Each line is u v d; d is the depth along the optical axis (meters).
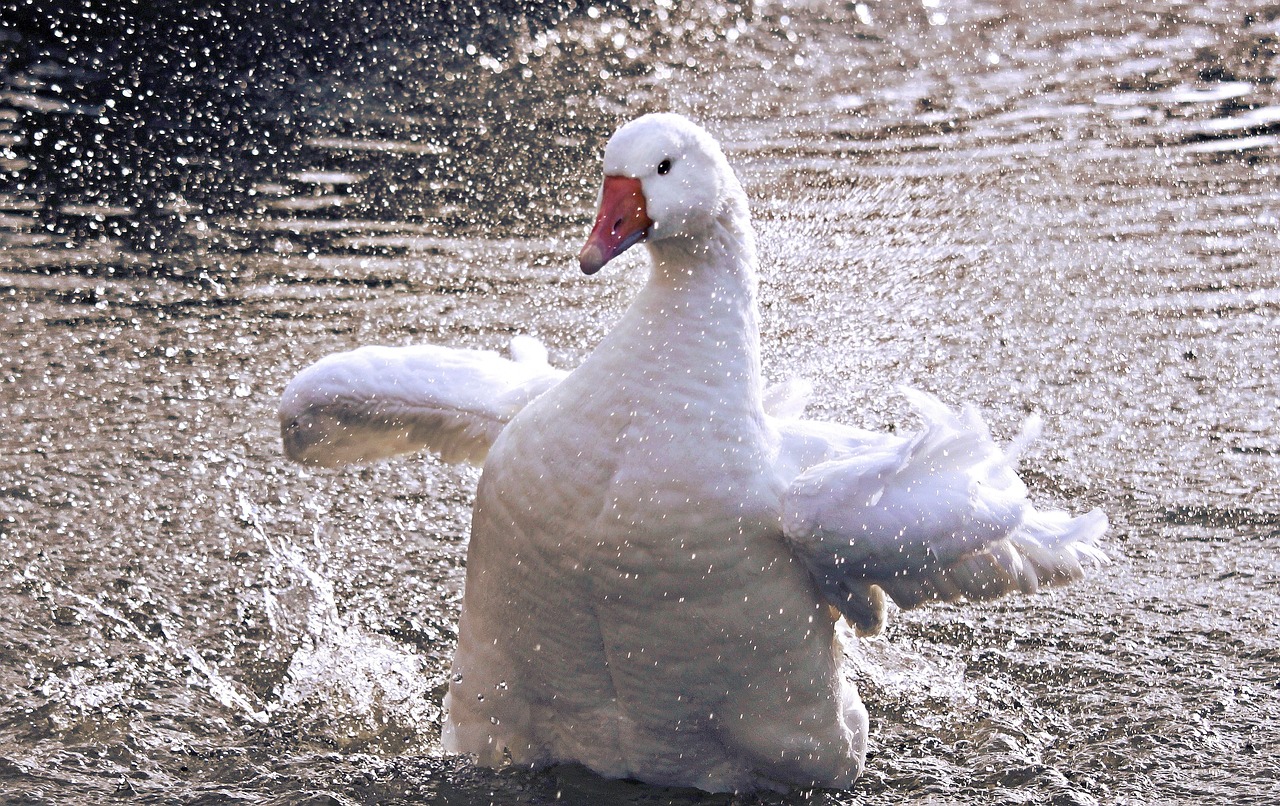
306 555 10.70
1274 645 9.75
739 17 30.50
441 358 8.09
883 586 7.12
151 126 21.62
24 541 10.55
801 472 7.04
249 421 12.92
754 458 6.78
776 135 23.22
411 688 9.06
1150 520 11.59
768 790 7.62
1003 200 19.88
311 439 8.06
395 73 24.89
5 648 9.18
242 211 18.92
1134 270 17.25
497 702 7.47
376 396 7.86
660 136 6.65
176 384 13.60
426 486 11.99
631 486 6.61
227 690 8.93
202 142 21.25
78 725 8.41
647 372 6.69
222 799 7.70
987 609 10.26
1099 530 7.50
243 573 10.38
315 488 11.80
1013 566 7.26
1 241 17.16
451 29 26.39
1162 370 14.57
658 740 7.30
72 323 14.93
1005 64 28.14
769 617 6.87
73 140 20.88
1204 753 8.45
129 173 19.91
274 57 24.22
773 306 15.99
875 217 19.05
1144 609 10.23
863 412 13.27
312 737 8.45
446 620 9.95
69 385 13.41
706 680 6.99
